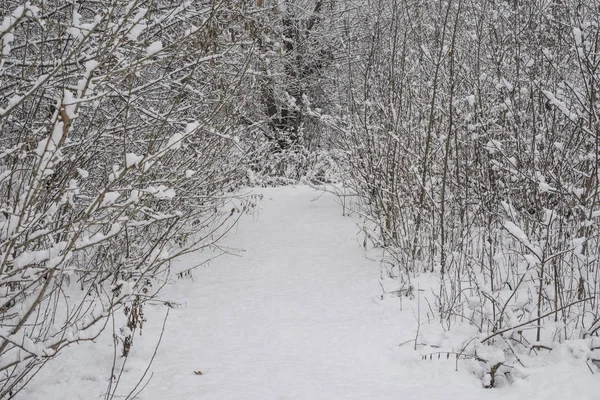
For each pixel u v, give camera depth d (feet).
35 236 9.37
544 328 13.52
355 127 26.45
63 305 16.85
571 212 15.94
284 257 23.95
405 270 20.39
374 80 26.05
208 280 20.68
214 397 11.37
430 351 13.61
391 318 16.26
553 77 18.19
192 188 19.92
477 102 20.57
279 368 12.93
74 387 11.85
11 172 10.24
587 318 14.30
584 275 15.70
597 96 16.06
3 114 9.28
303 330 15.53
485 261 19.54
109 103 18.44
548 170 15.53
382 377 12.63
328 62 51.67
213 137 17.75
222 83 18.72
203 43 15.60
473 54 22.03
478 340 13.17
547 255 14.78
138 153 18.21
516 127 18.10
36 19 9.26
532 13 19.16
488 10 21.62
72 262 18.74
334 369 13.00
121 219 11.02
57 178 13.61
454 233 21.21
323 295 18.79
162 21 14.43
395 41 23.53
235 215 32.14
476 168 20.66
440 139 20.83
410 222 21.16
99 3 16.87
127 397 10.91
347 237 27.17
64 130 8.78
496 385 12.30
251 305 17.76
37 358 9.71
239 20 20.57
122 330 13.46
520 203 19.15
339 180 42.60
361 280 20.33
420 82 24.06
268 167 46.26
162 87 19.40
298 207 34.35
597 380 11.25
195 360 13.38
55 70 9.37
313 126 54.24
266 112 50.85
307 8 52.90
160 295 18.63
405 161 22.76
